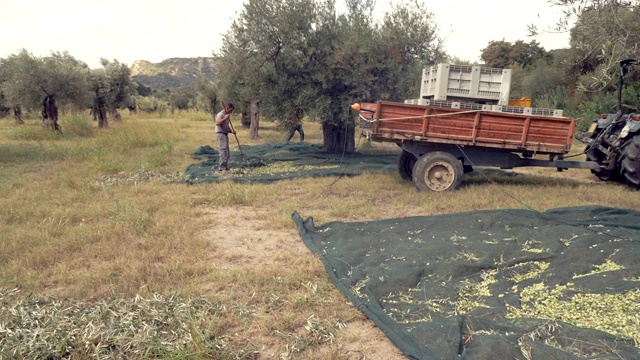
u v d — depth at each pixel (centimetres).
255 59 1244
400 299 433
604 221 634
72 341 341
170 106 5334
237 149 1569
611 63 471
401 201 796
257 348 353
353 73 1233
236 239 618
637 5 463
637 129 853
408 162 979
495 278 470
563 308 401
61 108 2152
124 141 1514
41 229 617
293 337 364
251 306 422
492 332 360
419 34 1279
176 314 386
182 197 822
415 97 1295
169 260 521
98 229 623
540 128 833
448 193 825
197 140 1866
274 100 1262
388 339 366
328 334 369
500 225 618
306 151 1438
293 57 1203
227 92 1380
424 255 525
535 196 807
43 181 955
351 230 620
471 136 837
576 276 465
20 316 379
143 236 598
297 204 788
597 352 327
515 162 881
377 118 835
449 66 847
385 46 1248
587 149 1003
